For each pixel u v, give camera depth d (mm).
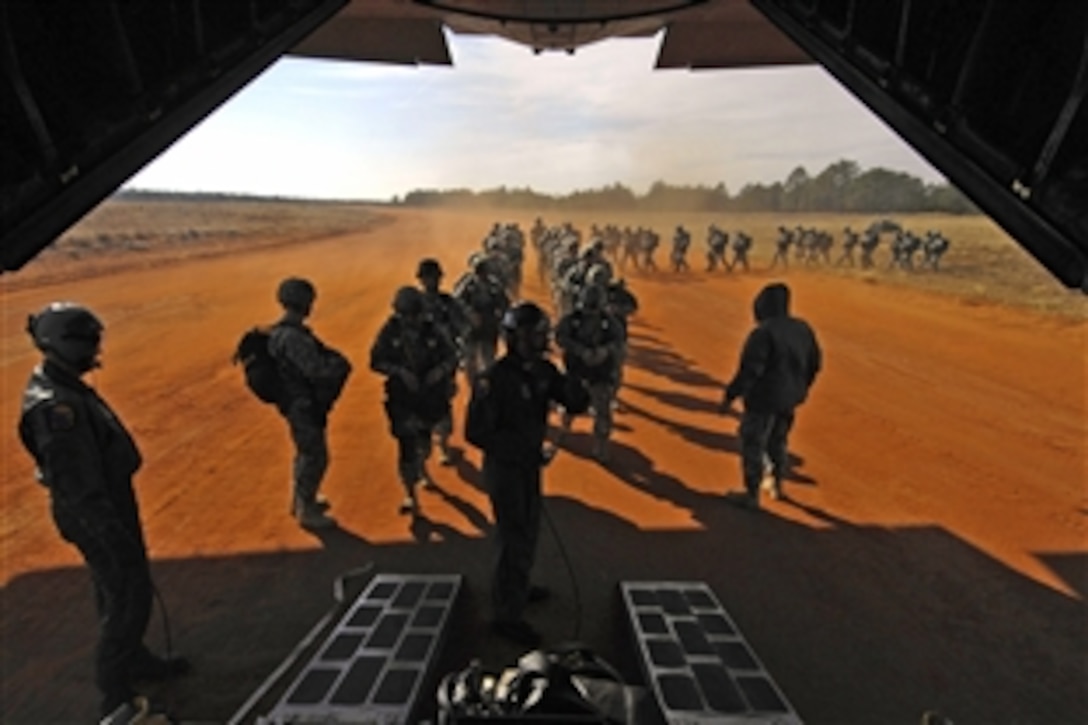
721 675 3586
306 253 34969
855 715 3875
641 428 9445
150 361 12977
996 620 4875
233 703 3938
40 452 3285
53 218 2268
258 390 6004
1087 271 2021
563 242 18688
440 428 7910
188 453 8398
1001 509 6758
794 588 5324
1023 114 2230
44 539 6254
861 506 6859
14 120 2131
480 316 8586
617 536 6219
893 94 2801
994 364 12844
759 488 6750
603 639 4617
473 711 2377
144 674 4113
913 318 17766
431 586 4664
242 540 6141
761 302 6332
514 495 4309
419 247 38531
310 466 6219
